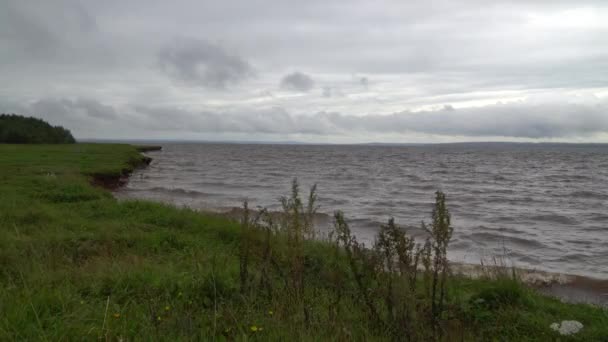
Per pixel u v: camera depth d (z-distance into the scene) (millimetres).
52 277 4953
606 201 20938
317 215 14172
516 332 4266
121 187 23250
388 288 3572
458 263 8797
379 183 30078
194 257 6336
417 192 24594
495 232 12875
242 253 5367
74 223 8938
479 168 50062
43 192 13062
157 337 3221
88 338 3229
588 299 6828
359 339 3330
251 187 26281
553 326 4309
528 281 7715
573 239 12078
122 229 8586
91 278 4914
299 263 4328
